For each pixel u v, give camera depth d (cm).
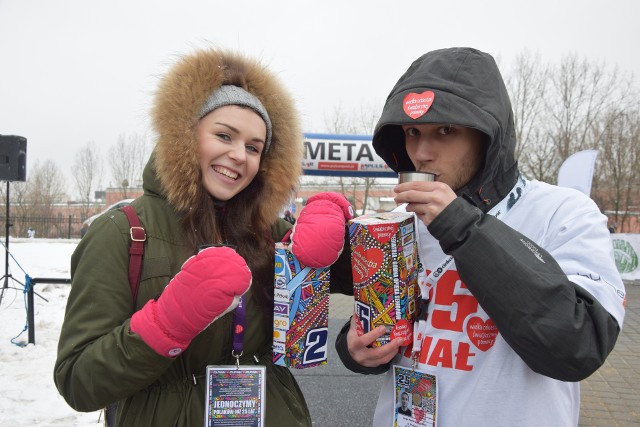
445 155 135
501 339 129
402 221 133
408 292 135
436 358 135
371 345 137
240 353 149
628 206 2455
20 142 749
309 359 149
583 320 109
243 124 152
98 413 358
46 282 530
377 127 142
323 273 150
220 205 166
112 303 135
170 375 143
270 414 152
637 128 2419
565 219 131
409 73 141
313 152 868
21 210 3428
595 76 2472
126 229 141
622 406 402
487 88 129
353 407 381
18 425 337
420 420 136
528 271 110
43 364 466
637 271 1202
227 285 121
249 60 165
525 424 124
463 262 115
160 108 150
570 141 2462
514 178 139
